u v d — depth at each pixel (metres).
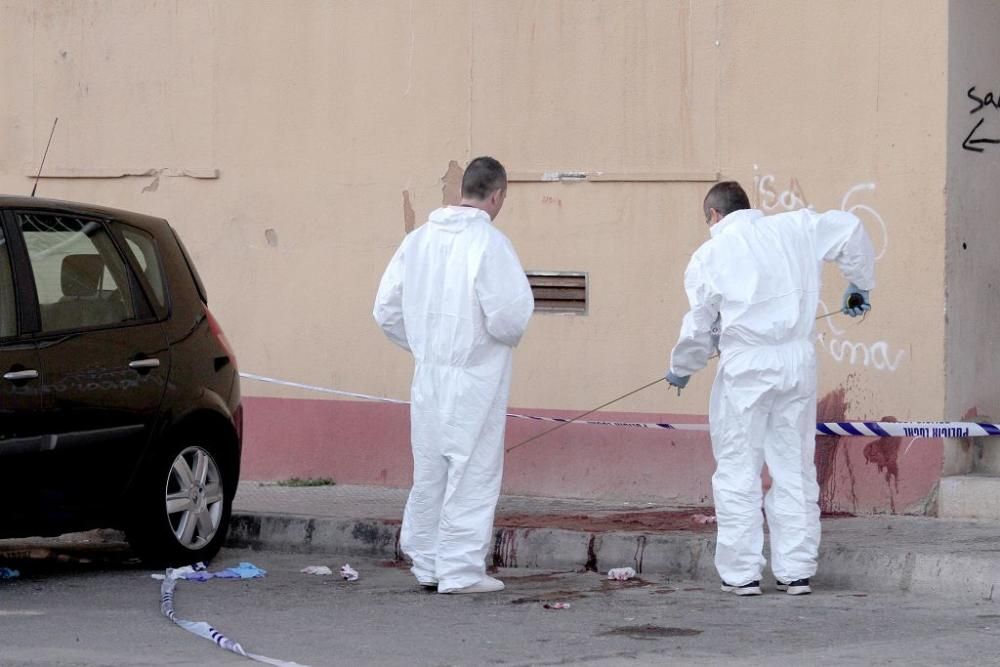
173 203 25.19
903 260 20.12
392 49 23.53
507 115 22.69
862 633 14.71
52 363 17.28
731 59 21.19
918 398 20.03
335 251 24.03
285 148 24.36
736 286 16.48
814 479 16.91
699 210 21.48
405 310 17.11
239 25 24.64
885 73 20.20
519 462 22.52
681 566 18.30
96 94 25.75
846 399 20.45
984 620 15.36
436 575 17.30
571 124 22.23
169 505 18.59
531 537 19.28
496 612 16.03
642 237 21.83
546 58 22.38
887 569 17.16
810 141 20.70
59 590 17.42
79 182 25.88
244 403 24.61
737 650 13.95
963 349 20.47
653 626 15.18
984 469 20.64
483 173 17.05
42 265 17.61
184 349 18.94
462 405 16.84
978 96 20.75
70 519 17.52
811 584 17.59
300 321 24.31
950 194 19.98
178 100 25.14
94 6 25.70
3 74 26.33
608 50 21.97
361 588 17.64
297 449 24.25
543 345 22.42
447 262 16.89
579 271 22.20
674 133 21.59
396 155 23.56
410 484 23.55
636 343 21.91
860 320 20.34
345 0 23.81
